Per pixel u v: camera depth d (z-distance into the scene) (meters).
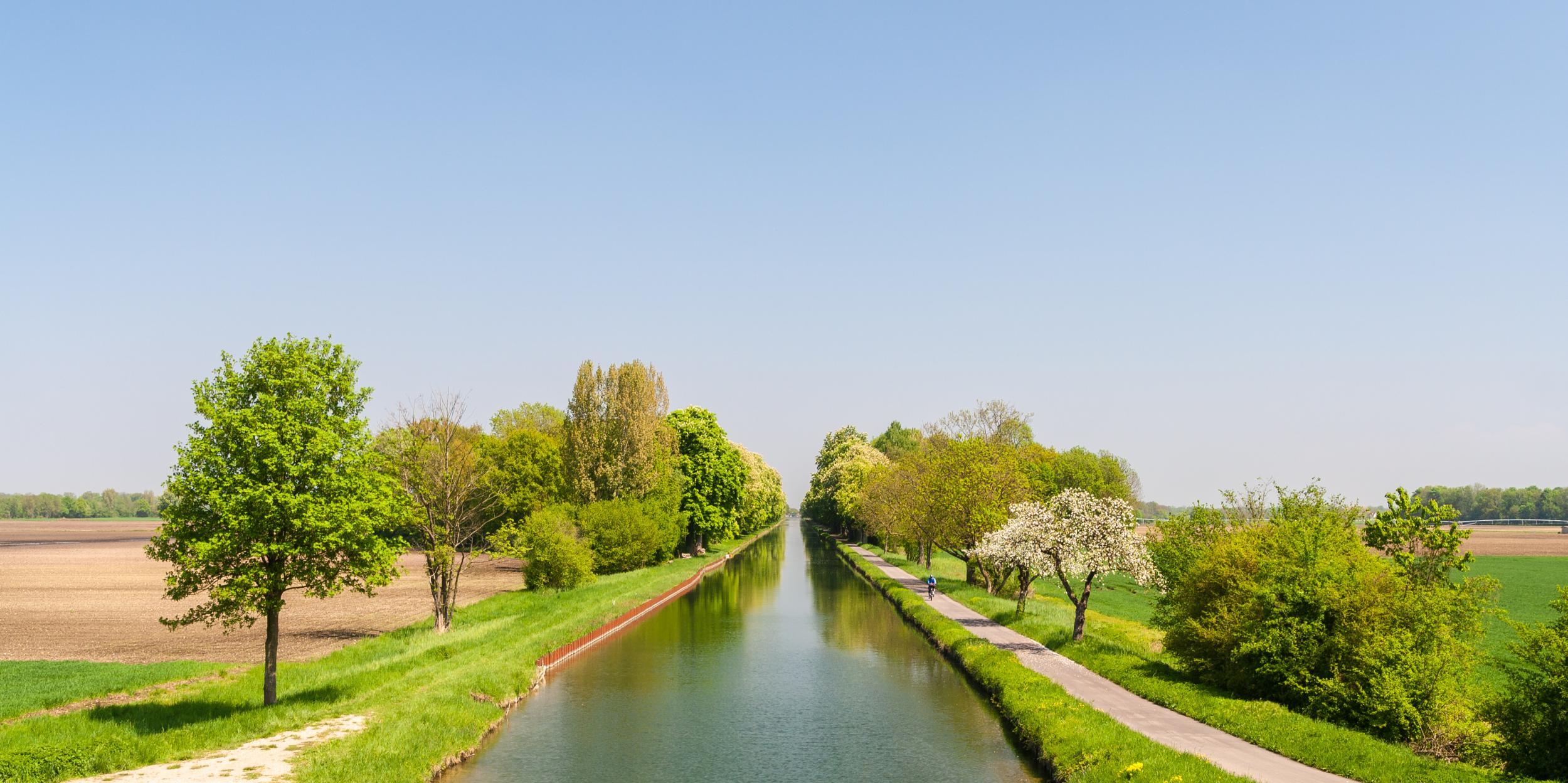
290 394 25.12
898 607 59.09
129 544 136.75
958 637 41.06
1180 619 31.17
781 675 36.69
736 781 22.81
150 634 42.84
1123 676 30.25
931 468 68.38
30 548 123.62
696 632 49.09
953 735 27.23
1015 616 45.88
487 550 48.66
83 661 34.75
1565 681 18.58
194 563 23.89
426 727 24.48
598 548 73.94
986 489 59.62
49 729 21.81
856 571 94.06
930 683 35.00
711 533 106.81
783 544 165.62
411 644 37.69
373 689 29.06
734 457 110.75
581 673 37.22
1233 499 39.72
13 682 29.27
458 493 44.25
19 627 45.47
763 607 61.12
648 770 23.77
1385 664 23.75
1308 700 24.69
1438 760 20.80
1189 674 29.72
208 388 24.33
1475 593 26.44
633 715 29.92
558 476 89.56
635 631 49.53
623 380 83.12
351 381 26.36
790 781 22.83
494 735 27.23
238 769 20.22
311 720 24.81
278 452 23.81
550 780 22.92
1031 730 25.05
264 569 24.53
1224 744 21.80
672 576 75.31
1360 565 27.12
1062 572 38.31
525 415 133.00
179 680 30.06
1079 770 20.89
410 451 42.22
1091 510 38.66
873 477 101.25
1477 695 23.89
